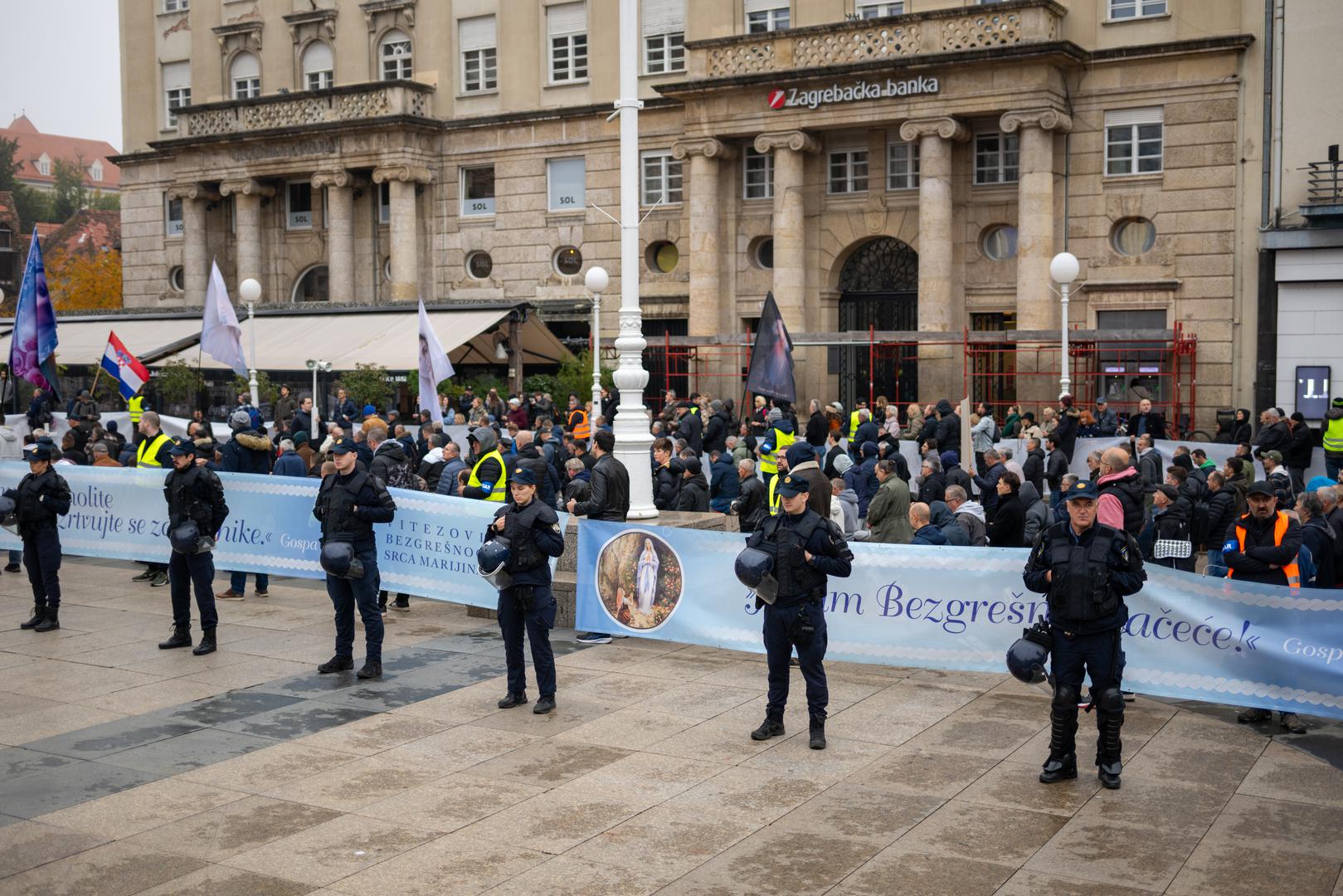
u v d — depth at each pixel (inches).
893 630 526.9
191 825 365.1
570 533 638.5
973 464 1013.8
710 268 1555.1
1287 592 461.4
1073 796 389.7
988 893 319.3
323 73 1916.8
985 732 457.1
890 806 381.4
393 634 619.5
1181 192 1346.0
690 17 1612.9
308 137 1804.9
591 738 449.7
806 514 443.5
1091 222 1389.0
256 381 1357.0
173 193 1942.7
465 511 639.1
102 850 347.3
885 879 327.9
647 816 373.4
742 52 1494.8
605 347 1660.9
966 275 1455.5
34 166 5954.7
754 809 378.6
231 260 1964.8
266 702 495.5
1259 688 465.4
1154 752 435.2
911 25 1397.6
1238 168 1318.9
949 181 1411.2
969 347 1428.4
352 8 1867.6
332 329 1555.1
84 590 737.6
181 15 2057.1
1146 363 1358.3
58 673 541.3
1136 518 602.5
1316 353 1278.3
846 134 1515.7
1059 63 1352.1
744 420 1083.9
